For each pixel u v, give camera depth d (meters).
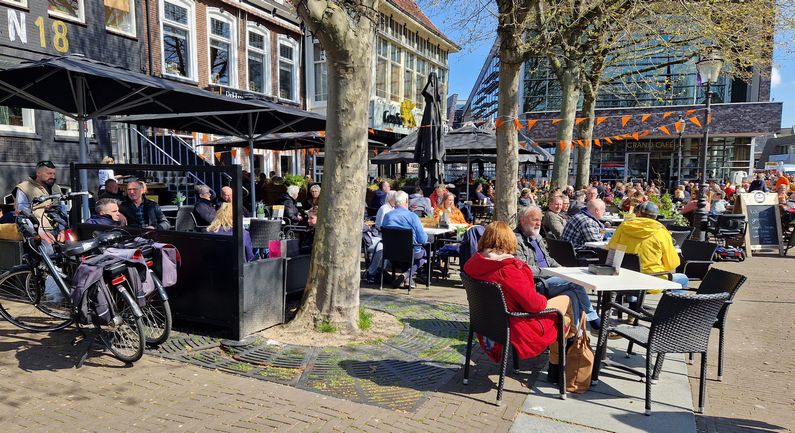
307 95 21.64
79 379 3.81
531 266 5.11
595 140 12.93
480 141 11.47
